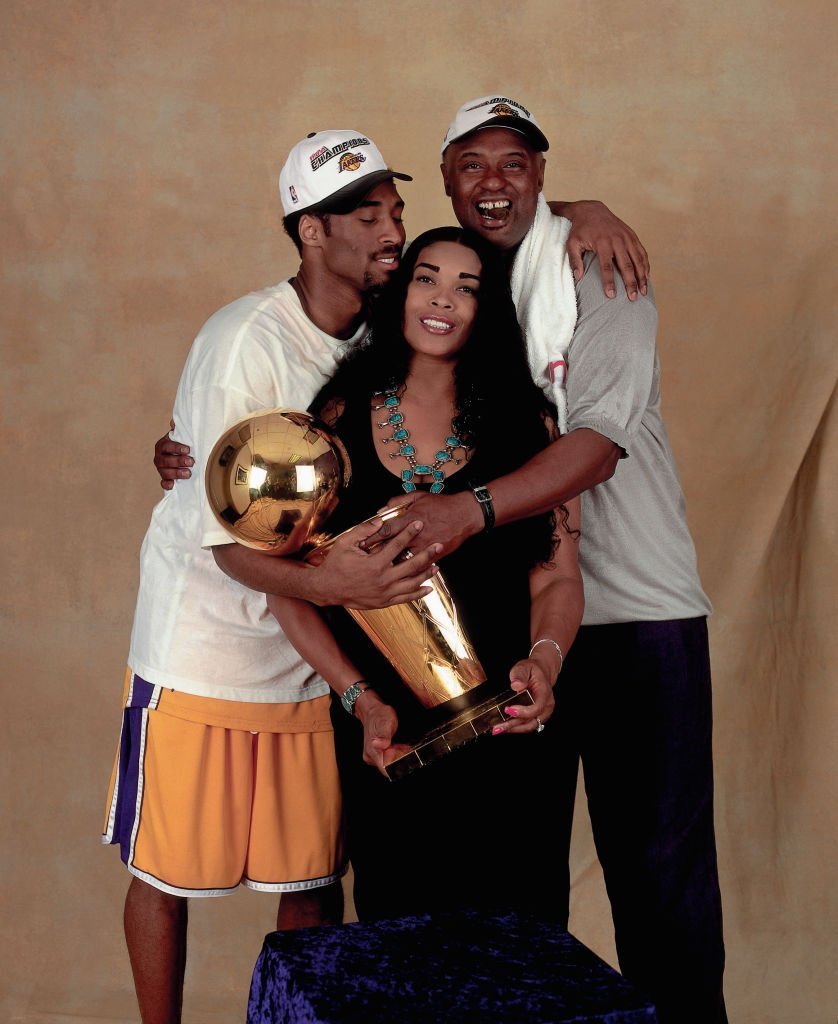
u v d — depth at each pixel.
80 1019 3.43
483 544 2.12
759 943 3.52
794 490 3.65
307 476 1.92
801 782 3.61
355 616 2.05
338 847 2.60
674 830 2.56
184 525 2.46
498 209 2.47
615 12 3.66
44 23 3.73
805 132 3.63
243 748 2.49
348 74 3.71
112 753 3.76
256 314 2.35
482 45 3.69
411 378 2.17
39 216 3.76
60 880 3.71
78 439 3.79
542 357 2.34
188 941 3.59
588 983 1.18
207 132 3.73
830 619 3.59
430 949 1.26
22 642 3.78
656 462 2.54
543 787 2.19
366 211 2.34
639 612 2.50
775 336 3.63
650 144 3.66
